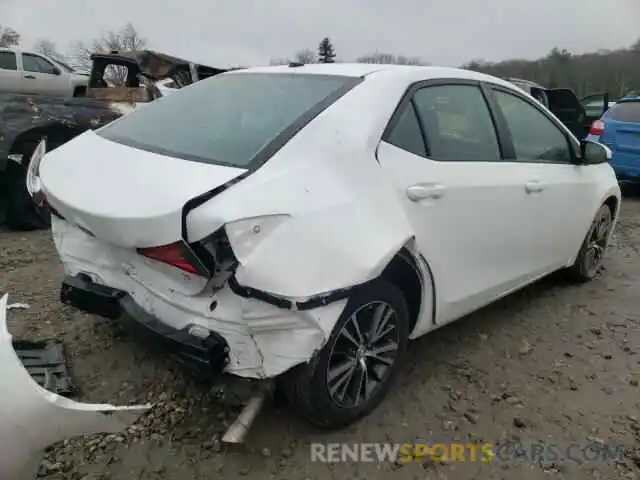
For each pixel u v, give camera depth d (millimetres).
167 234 2262
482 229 3381
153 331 2529
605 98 14695
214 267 2314
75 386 3084
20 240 5730
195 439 2758
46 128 6004
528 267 4008
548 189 3945
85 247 2857
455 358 3633
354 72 3162
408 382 3328
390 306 2891
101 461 2594
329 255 2412
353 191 2648
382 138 2879
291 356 2387
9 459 1896
